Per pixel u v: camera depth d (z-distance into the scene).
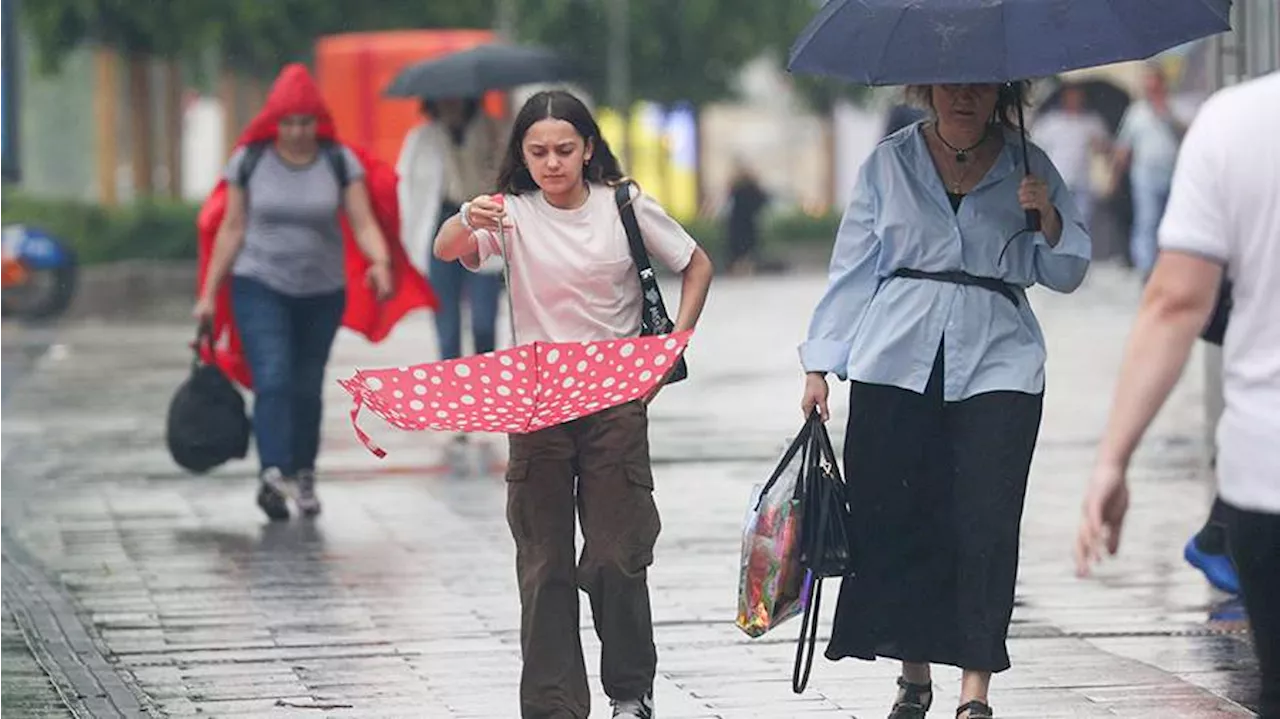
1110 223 85.38
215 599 23.64
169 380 48.78
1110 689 19.19
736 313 73.25
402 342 59.50
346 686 19.55
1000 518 16.44
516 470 16.39
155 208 87.25
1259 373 11.71
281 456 28.88
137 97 92.62
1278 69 24.28
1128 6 16.02
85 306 71.88
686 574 24.81
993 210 16.66
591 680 19.61
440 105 36.53
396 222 30.08
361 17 92.19
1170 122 64.88
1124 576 24.64
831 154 136.12
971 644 16.45
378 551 26.62
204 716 18.41
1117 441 11.73
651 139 137.38
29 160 176.75
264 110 28.39
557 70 38.03
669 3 117.94
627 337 16.38
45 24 86.56
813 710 18.47
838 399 43.88
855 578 16.91
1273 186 11.55
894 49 16.00
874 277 16.89
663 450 35.81
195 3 88.19
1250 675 19.70
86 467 34.34
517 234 16.31
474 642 21.36
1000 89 16.67
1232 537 11.95
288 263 28.41
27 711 18.50
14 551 26.70
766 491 16.53
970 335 16.56
